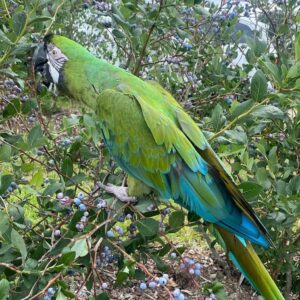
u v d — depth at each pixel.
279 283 1.52
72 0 1.64
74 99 1.23
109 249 1.03
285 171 1.33
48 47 1.22
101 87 1.16
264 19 1.85
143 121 1.09
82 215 0.99
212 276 1.60
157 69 1.51
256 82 1.04
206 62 1.51
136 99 1.10
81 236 0.93
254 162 1.26
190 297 1.42
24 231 1.10
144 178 1.10
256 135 1.36
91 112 1.22
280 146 1.44
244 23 1.86
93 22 2.00
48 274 0.93
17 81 1.24
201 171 1.07
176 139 1.07
